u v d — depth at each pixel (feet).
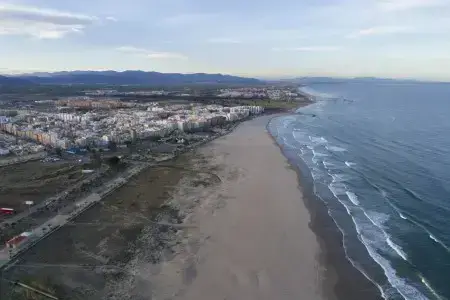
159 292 194.29
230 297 190.90
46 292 185.78
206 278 207.10
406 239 248.52
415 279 203.82
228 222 277.44
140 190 341.00
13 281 195.00
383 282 201.67
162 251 234.99
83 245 238.07
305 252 234.38
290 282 203.72
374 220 278.46
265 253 233.96
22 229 253.44
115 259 223.71
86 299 185.47
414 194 327.88
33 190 327.06
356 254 230.89
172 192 337.52
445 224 269.23
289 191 342.85
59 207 292.40
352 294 192.54
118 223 271.28
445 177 372.58
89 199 310.86
